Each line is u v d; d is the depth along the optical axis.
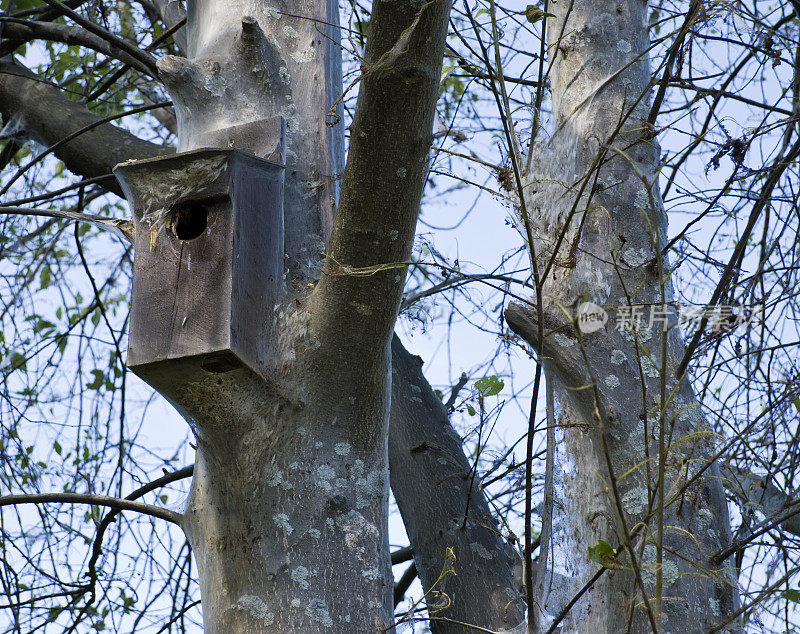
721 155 5.66
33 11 8.98
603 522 5.50
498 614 6.43
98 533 7.62
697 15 5.29
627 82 6.54
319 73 6.06
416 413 7.54
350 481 5.13
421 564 6.88
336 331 5.10
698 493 5.32
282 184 5.55
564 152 6.50
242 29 5.97
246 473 5.09
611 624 5.23
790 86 6.75
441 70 4.76
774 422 5.35
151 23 9.95
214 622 4.99
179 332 4.89
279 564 4.93
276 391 5.09
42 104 8.84
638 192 6.11
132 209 5.26
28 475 8.74
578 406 5.68
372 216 4.88
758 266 6.41
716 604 5.12
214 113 5.86
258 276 5.19
